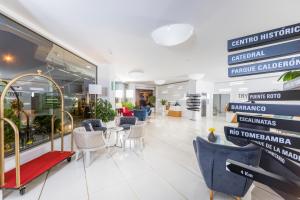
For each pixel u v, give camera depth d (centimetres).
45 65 400
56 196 226
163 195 232
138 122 498
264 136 117
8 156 271
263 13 266
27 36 333
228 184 203
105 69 660
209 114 1238
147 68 743
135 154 400
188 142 520
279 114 110
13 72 304
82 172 299
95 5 252
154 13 271
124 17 287
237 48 144
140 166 329
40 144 354
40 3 251
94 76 648
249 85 988
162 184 262
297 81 110
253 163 168
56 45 406
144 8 257
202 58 555
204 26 314
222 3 240
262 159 133
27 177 239
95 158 370
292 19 284
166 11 264
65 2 246
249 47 137
